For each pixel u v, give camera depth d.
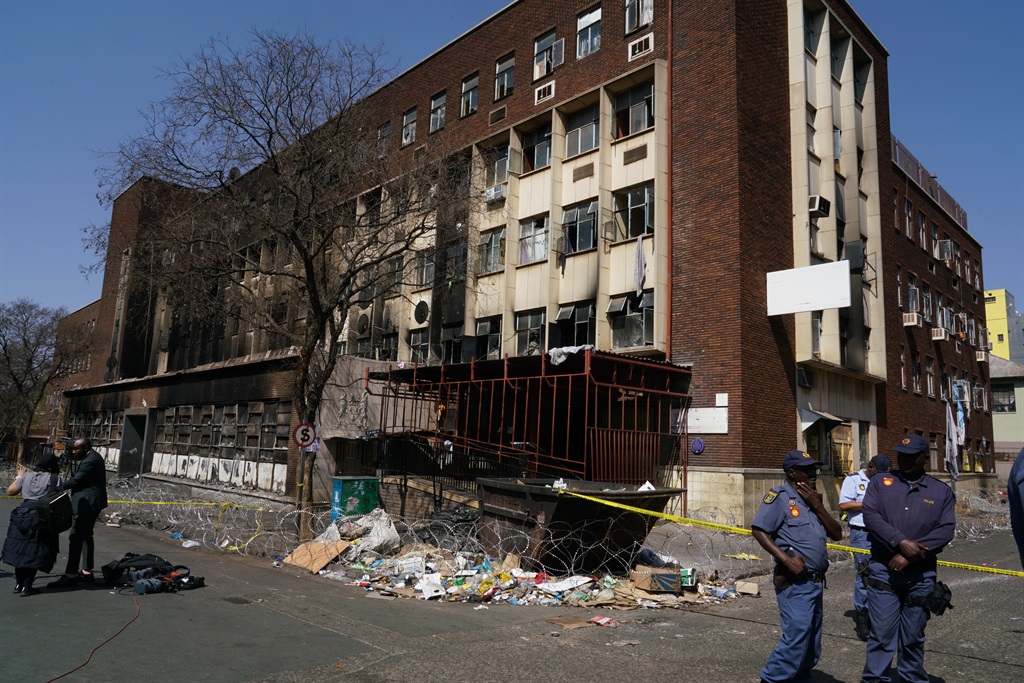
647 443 17.11
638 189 19.81
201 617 7.32
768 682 4.99
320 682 5.44
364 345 27.14
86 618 7.02
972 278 37.50
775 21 19.86
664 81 19.42
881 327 22.75
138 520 15.86
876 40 25.34
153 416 32.03
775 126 19.25
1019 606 9.28
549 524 9.56
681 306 18.16
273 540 13.50
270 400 23.22
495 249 23.44
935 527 4.81
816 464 5.25
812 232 19.75
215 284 18.14
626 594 9.09
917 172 31.05
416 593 9.08
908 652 4.82
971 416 34.34
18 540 7.95
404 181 17.52
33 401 39.66
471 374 18.09
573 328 20.69
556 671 5.89
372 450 21.09
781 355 18.12
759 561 12.71
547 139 22.67
